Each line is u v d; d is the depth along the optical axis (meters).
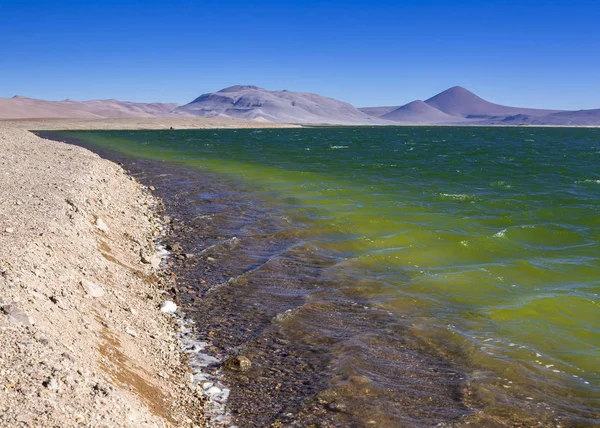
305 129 188.75
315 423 7.01
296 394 7.71
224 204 22.05
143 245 14.79
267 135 110.94
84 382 5.96
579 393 7.89
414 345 9.37
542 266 14.06
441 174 35.62
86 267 10.44
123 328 8.70
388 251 15.02
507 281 12.84
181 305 10.91
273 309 10.81
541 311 10.96
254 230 17.33
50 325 6.98
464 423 7.06
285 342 9.38
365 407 7.39
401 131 187.62
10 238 9.93
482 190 28.34
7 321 6.42
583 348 9.38
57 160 25.50
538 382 8.19
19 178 18.00
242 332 9.73
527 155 58.47
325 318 10.43
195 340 9.36
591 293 12.04
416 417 7.20
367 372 8.36
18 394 5.23
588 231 18.22
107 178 23.11
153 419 6.25
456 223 19.08
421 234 17.00
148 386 7.20
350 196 24.77
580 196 26.64
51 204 13.66
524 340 9.64
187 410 7.10
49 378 5.65
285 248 15.22
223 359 8.70
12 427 4.75
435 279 12.80
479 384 8.04
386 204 22.64
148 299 10.82
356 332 9.84
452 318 10.57
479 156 55.38
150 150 53.19
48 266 9.16
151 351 8.48
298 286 12.17
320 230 17.44
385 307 11.06
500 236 16.84
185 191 25.42
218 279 12.53
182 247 15.17
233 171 34.62
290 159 45.81
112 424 5.51
